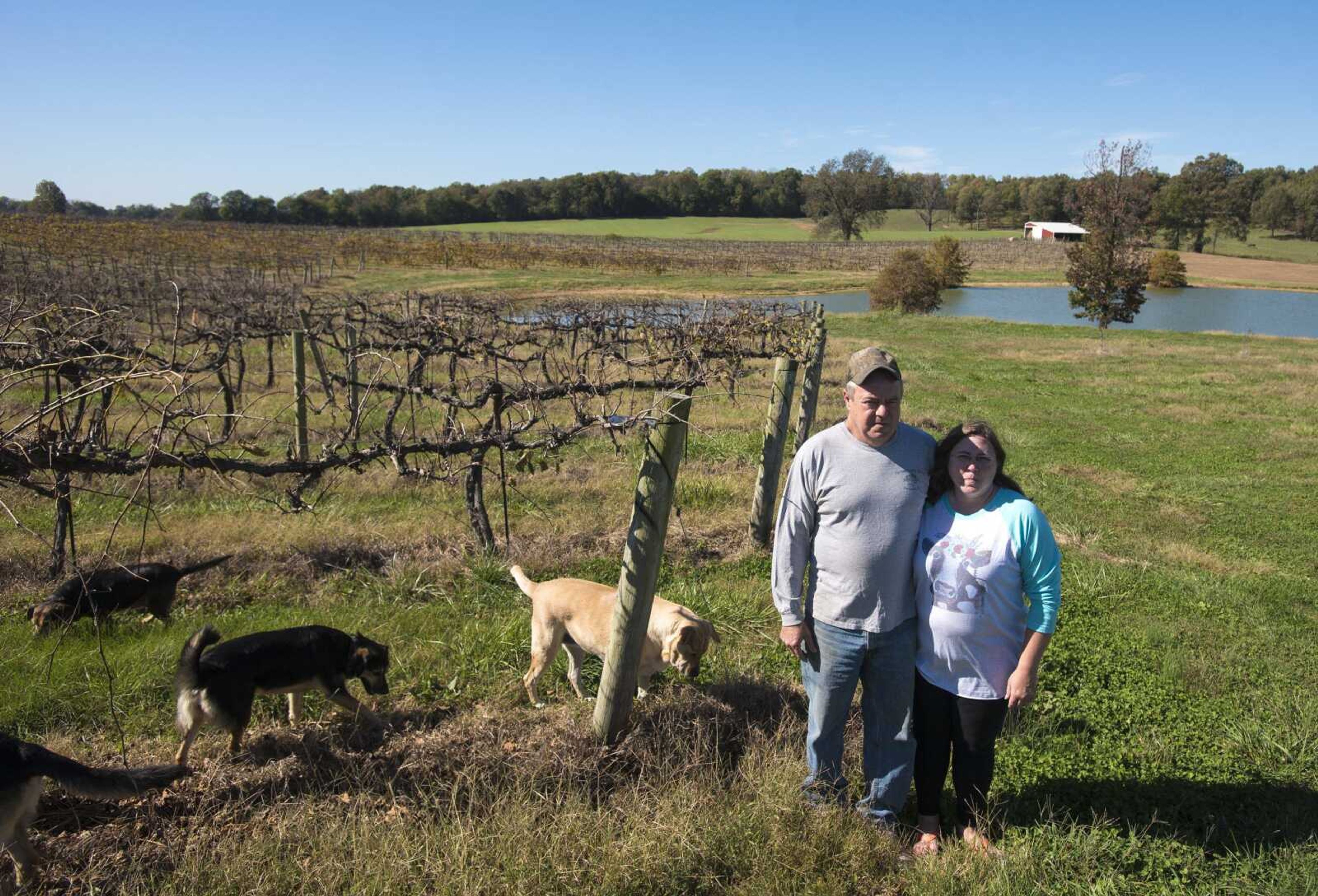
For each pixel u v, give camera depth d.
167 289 23.89
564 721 4.48
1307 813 3.82
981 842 3.54
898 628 3.46
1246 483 11.38
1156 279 64.12
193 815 3.68
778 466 7.67
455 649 5.34
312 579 6.57
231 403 9.74
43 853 3.21
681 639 4.26
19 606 5.93
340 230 77.25
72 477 8.30
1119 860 3.48
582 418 5.48
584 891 3.24
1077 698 5.05
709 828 3.53
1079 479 11.53
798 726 4.43
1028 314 47.25
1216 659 5.72
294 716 4.46
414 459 9.51
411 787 3.90
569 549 7.43
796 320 11.15
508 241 76.50
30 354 5.48
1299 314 47.47
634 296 43.34
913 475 3.37
